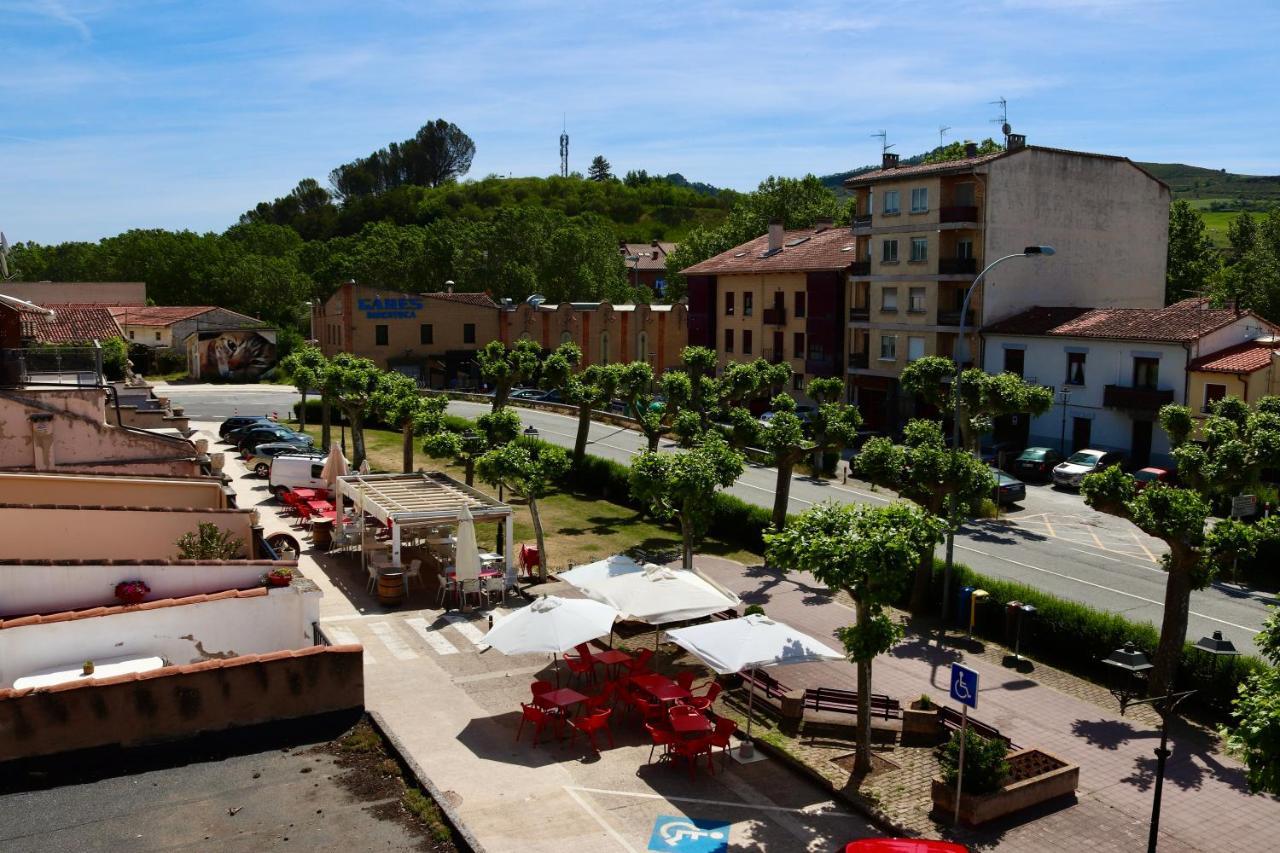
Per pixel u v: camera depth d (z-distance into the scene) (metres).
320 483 37.22
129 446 25.20
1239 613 26.05
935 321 55.09
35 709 11.66
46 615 14.64
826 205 97.56
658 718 17.72
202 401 68.31
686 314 83.81
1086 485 20.00
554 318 80.88
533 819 14.51
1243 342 44.78
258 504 36.09
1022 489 39.25
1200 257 74.62
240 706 12.69
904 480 25.66
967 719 17.25
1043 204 54.44
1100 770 16.66
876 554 15.21
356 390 39.34
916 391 40.62
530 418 61.97
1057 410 49.50
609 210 193.25
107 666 13.94
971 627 23.84
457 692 19.41
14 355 27.50
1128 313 48.44
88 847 10.12
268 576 16.08
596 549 31.58
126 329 84.94
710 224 193.12
